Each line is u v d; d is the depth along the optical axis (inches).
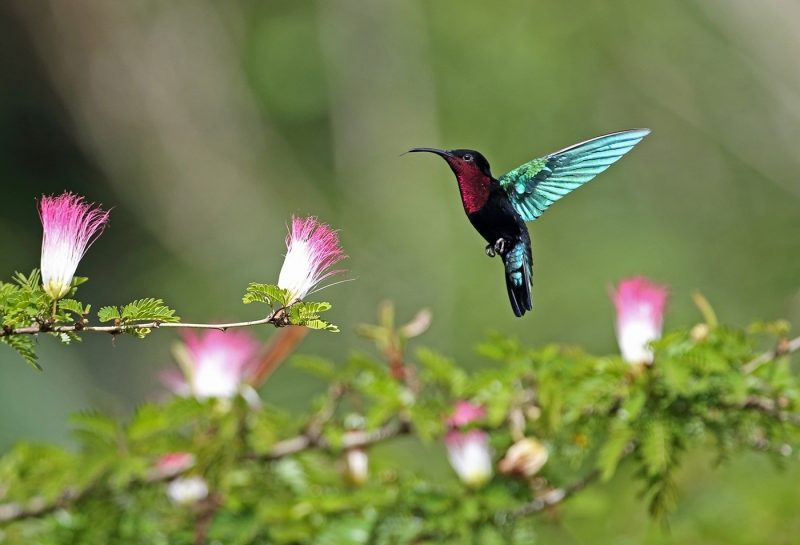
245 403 207.3
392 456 241.9
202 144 792.9
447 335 651.5
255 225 763.4
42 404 502.0
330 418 216.2
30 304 140.3
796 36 753.0
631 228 686.5
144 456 207.3
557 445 213.8
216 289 738.2
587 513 236.2
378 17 775.7
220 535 206.2
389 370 219.9
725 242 689.6
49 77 805.9
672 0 759.1
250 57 805.9
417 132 753.6
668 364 200.8
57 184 794.8
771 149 740.0
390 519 210.1
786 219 708.0
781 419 206.2
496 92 752.3
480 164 191.6
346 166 758.5
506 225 189.3
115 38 812.0
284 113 784.9
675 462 205.2
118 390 591.5
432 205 719.1
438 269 684.1
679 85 752.3
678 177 732.0
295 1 791.7
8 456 212.5
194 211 772.6
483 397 211.9
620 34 754.8
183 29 816.9
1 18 796.6
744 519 267.3
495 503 207.8
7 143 789.2
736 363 207.0
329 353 597.6
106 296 730.2
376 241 706.2
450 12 762.8
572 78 752.3
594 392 205.2
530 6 757.9
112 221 762.2
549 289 655.8
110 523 207.0
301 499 208.1
